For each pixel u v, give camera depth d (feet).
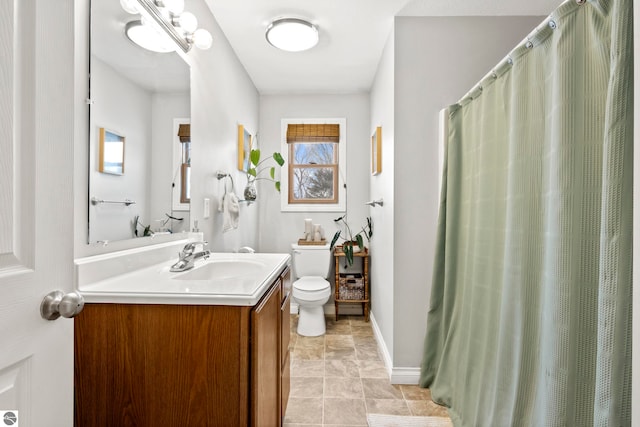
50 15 1.91
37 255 1.84
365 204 10.77
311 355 7.78
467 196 5.47
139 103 4.18
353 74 9.32
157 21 4.48
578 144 2.93
